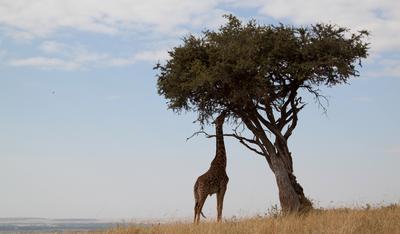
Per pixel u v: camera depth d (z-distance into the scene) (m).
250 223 19.20
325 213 22.64
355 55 27.53
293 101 28.34
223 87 27.80
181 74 27.83
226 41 26.95
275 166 27.59
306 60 27.12
